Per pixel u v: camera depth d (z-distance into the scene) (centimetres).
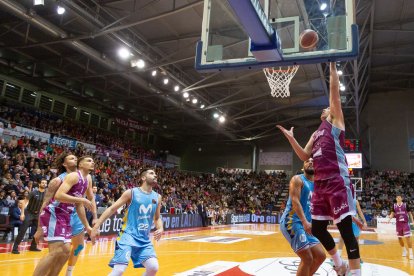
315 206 317
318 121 3033
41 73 2198
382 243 1302
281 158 3309
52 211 400
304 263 407
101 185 1617
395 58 2183
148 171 412
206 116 2761
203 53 569
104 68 2047
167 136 3512
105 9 1419
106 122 2933
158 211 419
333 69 320
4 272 563
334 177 295
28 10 1239
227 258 800
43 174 1428
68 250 404
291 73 1220
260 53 481
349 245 274
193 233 1510
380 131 2967
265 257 830
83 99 2514
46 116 2325
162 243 1085
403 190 2664
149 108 2805
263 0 555
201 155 3697
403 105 2938
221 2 580
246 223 2545
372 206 2581
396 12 1645
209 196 2648
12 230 1034
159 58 1842
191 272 617
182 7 1200
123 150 2533
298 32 522
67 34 1451
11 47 1584
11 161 1425
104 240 1085
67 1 1193
